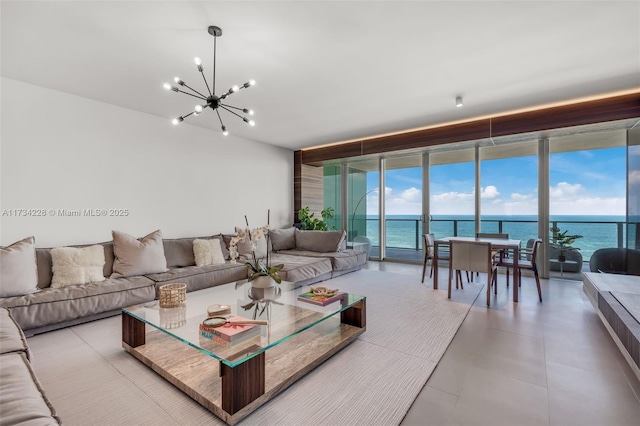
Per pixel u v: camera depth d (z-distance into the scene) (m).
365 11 2.17
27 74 3.11
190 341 1.83
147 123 4.30
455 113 4.42
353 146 6.03
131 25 2.31
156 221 4.39
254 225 5.89
